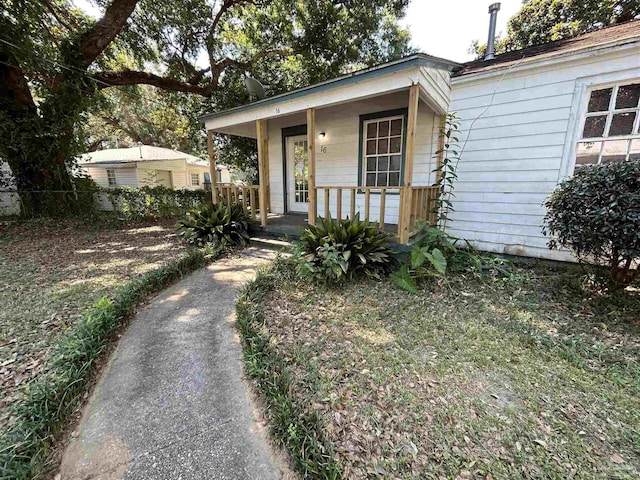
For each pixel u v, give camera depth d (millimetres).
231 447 1593
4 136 7242
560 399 1920
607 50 3525
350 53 10750
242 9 9914
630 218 2564
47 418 1628
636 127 3578
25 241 6344
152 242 6359
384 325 2900
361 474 1438
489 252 4746
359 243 4039
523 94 4195
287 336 2689
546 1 11219
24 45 6680
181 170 17359
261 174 5918
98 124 17891
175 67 9750
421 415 1803
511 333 2717
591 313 3021
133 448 1584
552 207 3266
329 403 1895
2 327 2789
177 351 2469
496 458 1525
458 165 4844
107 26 7410
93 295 3535
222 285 3984
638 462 1494
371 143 5980
